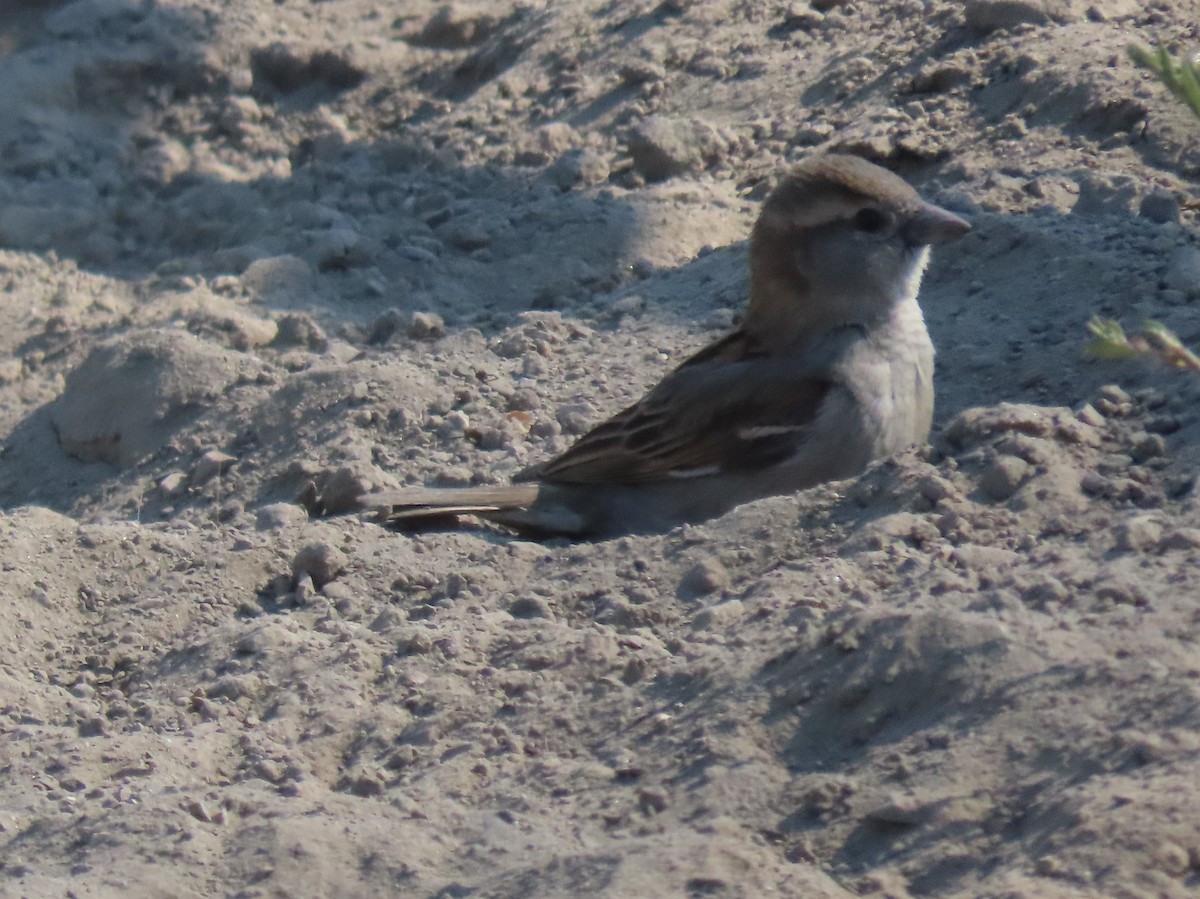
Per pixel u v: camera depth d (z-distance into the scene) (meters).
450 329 15.47
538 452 12.88
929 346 11.84
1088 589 7.72
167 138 21.98
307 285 17.05
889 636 7.47
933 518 9.00
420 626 9.46
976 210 13.82
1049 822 6.39
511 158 18.64
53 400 16.09
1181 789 6.25
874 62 17.41
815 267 11.55
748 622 8.46
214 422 14.29
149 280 18.47
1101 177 13.88
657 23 20.02
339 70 22.30
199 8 23.48
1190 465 9.05
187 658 9.92
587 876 6.75
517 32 21.48
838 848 6.71
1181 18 15.99
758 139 17.39
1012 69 15.86
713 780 7.19
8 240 20.05
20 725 9.24
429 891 7.05
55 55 22.70
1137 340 5.84
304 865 7.25
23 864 7.64
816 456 11.58
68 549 11.43
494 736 8.10
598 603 9.41
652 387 13.32
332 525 11.53
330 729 8.56
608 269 16.14
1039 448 9.25
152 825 7.72
